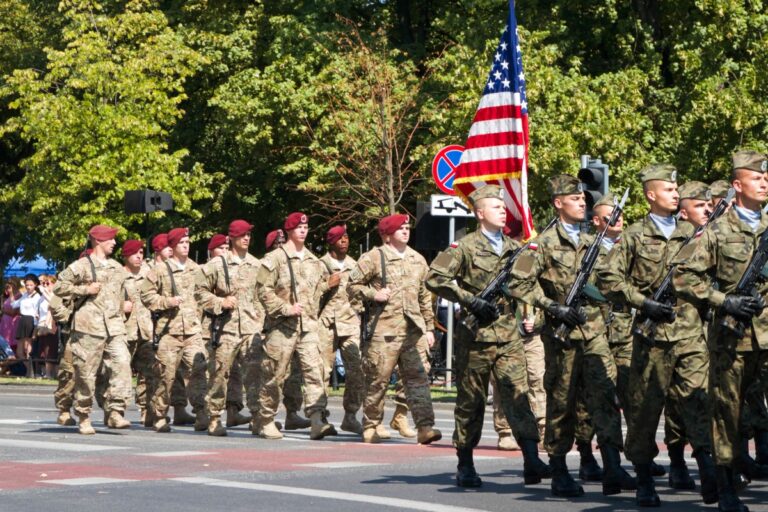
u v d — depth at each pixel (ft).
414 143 171.73
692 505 51.03
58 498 52.29
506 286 55.16
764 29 159.84
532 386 72.64
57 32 220.23
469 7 161.89
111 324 84.12
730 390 47.37
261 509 49.32
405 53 177.88
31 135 171.83
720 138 159.53
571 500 52.34
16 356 147.84
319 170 170.91
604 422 54.03
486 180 84.38
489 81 85.71
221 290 85.20
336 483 57.36
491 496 53.31
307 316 80.69
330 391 126.31
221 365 84.12
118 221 169.48
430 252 181.37
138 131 168.76
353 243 192.65
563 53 165.99
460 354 55.77
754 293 47.03
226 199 201.16
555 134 148.15
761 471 60.13
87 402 82.99
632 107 157.79
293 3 187.01
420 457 68.85
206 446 75.36
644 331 50.85
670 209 52.95
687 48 161.89
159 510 49.03
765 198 48.11
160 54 172.35
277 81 174.19
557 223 55.88
